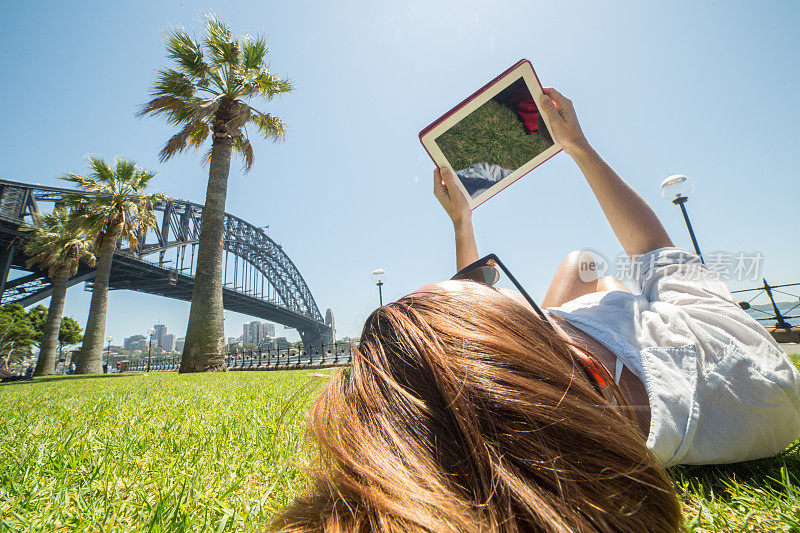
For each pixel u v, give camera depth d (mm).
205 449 1393
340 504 347
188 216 49562
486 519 295
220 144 12625
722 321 721
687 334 710
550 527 284
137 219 19406
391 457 350
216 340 11508
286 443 1341
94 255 24625
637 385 713
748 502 725
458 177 1250
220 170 12492
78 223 17766
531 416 356
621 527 318
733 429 666
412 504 299
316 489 392
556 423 355
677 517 371
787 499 705
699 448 669
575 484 327
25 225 28297
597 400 408
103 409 2732
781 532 623
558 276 1213
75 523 831
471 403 368
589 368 504
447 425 372
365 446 363
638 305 813
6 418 2588
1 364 40906
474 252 1233
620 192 965
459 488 326
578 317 821
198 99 12156
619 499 335
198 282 11742
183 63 12219
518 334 457
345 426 396
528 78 1129
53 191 31875
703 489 810
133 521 838
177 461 1240
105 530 753
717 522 681
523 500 301
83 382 8211
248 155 14297
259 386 4234
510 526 290
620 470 348
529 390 375
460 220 1275
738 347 691
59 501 921
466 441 350
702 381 676
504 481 313
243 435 1592
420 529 276
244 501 887
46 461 1278
